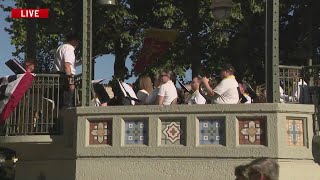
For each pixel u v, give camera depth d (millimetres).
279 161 9438
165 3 18219
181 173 9750
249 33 19484
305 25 19516
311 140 9883
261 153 9469
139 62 17250
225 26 19156
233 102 10297
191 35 16391
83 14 10938
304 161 9766
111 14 17078
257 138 9570
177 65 17797
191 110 9836
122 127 10156
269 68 10250
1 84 11227
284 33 21125
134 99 11203
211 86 12062
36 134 11133
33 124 11180
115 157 10109
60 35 18359
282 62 20922
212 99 10445
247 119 9656
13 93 11023
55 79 11203
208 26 19109
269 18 10352
